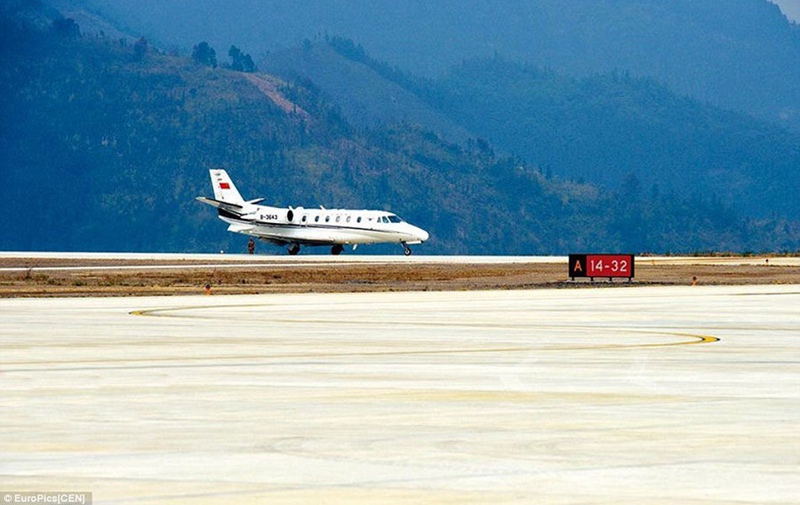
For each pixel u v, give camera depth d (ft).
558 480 194.18
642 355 394.73
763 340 457.68
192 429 241.14
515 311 638.94
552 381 321.32
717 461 209.15
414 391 299.58
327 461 209.26
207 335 475.72
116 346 425.28
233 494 184.14
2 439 230.07
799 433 236.22
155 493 184.75
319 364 364.58
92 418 255.29
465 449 220.02
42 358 381.19
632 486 189.88
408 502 179.42
